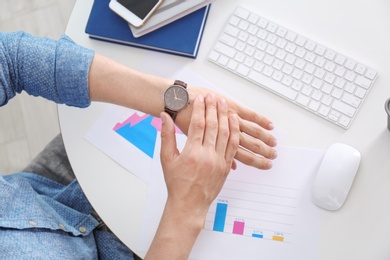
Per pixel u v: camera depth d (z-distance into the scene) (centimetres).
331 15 88
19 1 167
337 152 79
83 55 84
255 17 88
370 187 80
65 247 88
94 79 85
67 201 103
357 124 83
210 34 90
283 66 86
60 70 83
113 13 91
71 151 88
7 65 83
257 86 87
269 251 80
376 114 82
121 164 86
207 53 89
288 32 87
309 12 89
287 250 80
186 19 89
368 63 85
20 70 84
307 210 81
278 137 84
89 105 88
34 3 166
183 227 76
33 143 160
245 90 87
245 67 87
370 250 78
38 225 85
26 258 81
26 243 82
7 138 161
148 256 76
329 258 79
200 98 80
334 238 79
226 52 88
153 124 88
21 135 161
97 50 92
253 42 87
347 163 78
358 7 87
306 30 88
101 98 86
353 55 85
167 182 77
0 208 83
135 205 84
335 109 83
